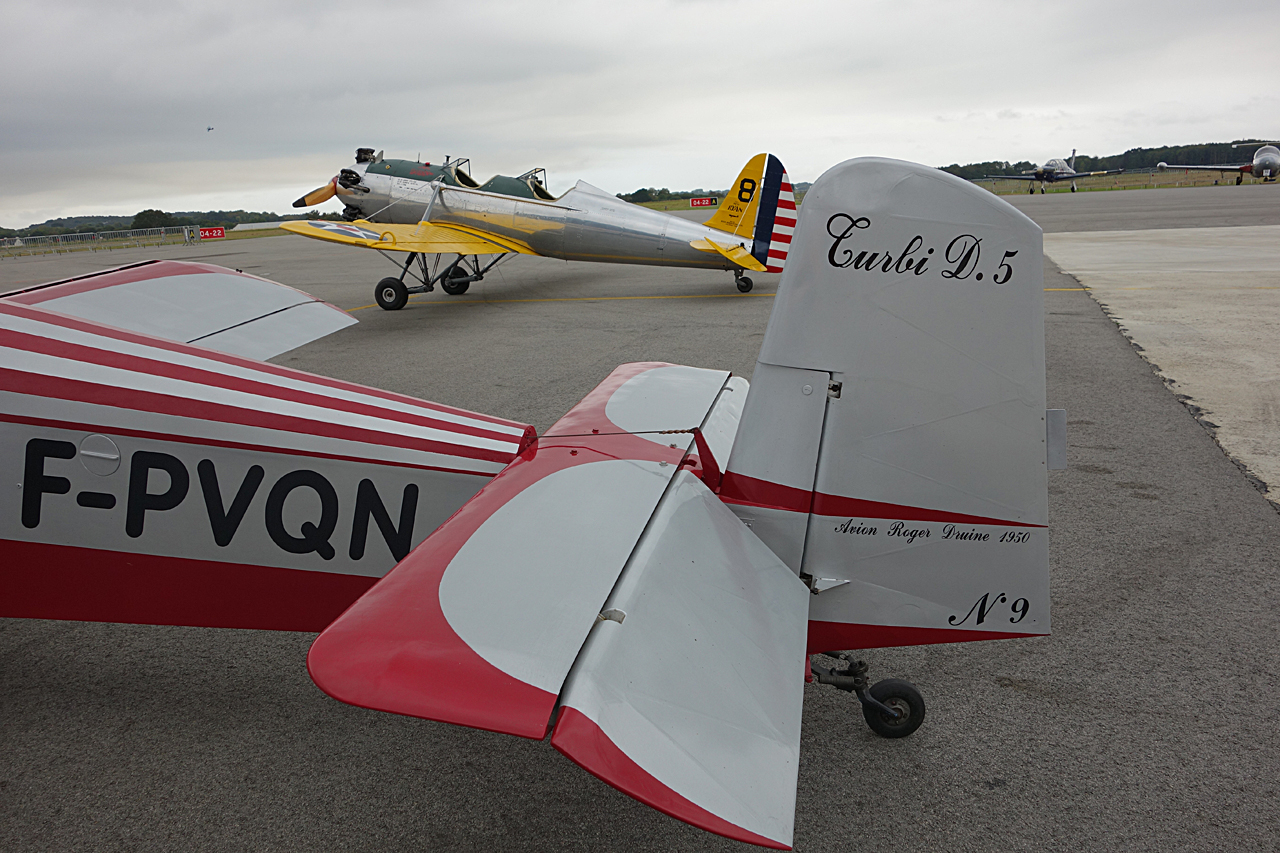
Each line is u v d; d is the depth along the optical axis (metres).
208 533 2.31
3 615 2.41
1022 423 1.81
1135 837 2.02
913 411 1.83
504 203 11.81
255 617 2.38
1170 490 4.35
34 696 2.63
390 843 2.02
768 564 1.88
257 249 28.05
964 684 2.73
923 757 2.35
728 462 1.97
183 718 2.53
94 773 2.27
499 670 1.26
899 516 1.89
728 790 1.13
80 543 2.32
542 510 1.81
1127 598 3.27
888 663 2.88
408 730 2.47
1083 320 9.09
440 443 2.32
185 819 2.09
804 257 1.81
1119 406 5.91
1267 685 2.66
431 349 8.44
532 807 2.15
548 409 5.98
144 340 2.37
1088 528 3.93
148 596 2.37
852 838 2.03
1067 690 2.68
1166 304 9.88
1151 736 2.42
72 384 2.24
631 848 2.01
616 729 1.17
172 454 2.26
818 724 2.51
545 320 10.12
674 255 11.75
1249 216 23.05
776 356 1.89
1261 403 5.83
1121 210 28.67
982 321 1.75
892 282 1.77
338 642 1.32
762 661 1.48
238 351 3.34
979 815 2.11
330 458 2.27
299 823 2.08
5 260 28.27
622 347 8.26
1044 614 1.91
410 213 12.24
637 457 2.18
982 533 1.88
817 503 1.92
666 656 1.37
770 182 11.80
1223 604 3.19
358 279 15.73
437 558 1.57
